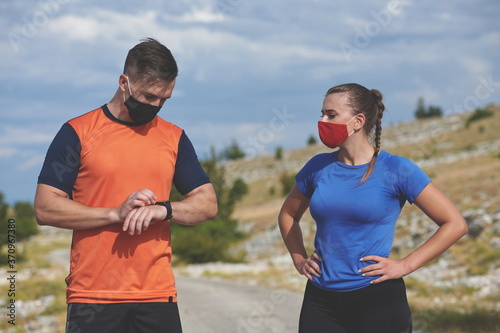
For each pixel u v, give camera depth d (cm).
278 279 1969
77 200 362
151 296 356
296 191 397
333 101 363
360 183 361
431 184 358
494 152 5972
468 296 1389
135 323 359
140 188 359
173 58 345
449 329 949
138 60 337
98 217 345
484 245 2156
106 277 353
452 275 1842
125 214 344
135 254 354
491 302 1256
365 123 365
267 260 3334
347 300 359
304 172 393
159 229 362
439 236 352
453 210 355
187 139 386
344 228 361
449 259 2120
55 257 5356
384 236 362
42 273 2834
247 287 1723
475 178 4144
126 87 344
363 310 356
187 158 383
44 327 1105
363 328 356
